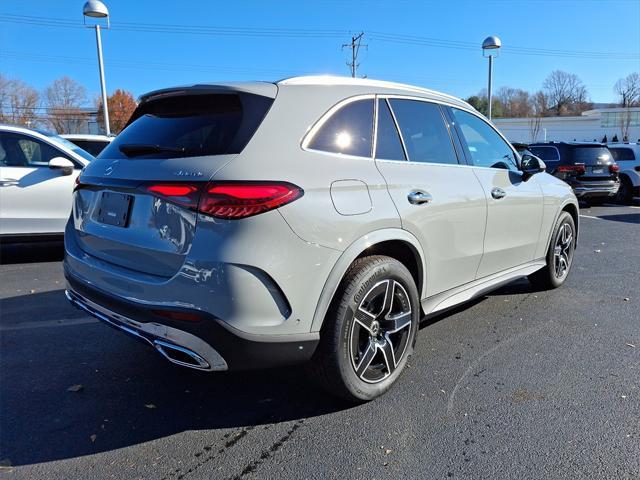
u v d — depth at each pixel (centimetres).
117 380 332
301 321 249
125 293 258
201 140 262
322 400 304
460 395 308
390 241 295
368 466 243
